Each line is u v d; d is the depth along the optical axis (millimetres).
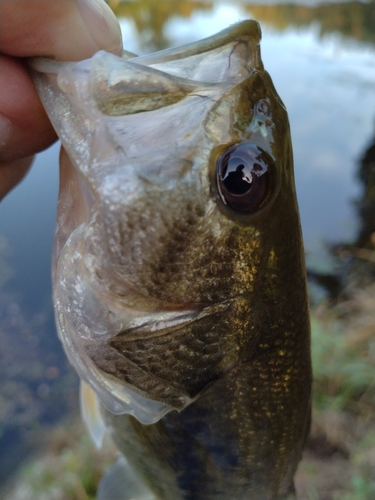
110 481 171
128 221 77
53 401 330
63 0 81
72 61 85
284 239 90
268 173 81
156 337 85
